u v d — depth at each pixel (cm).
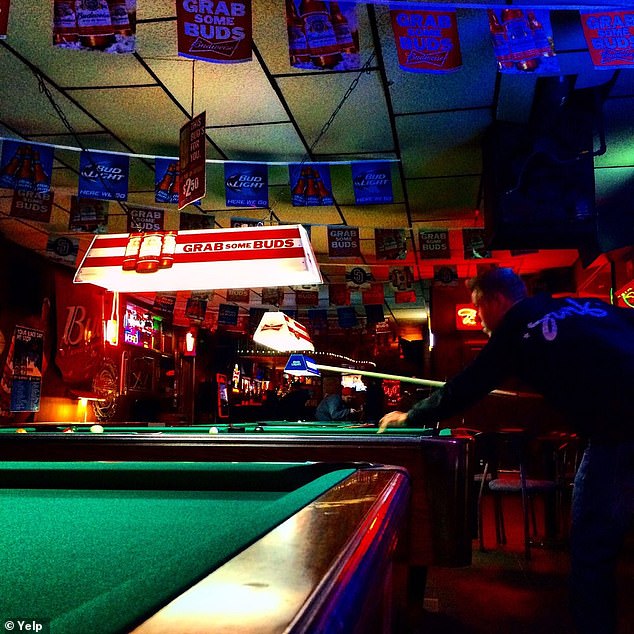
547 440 549
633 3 331
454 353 1056
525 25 324
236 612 40
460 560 231
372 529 72
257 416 1438
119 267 457
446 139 517
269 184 617
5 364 748
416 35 322
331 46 310
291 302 1182
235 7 303
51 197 591
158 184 529
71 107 463
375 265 960
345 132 504
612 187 628
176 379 1264
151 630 36
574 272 931
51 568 64
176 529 87
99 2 290
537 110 452
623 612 309
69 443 281
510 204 472
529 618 304
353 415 1005
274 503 94
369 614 59
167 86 432
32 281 805
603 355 195
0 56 393
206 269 448
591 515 193
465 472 238
